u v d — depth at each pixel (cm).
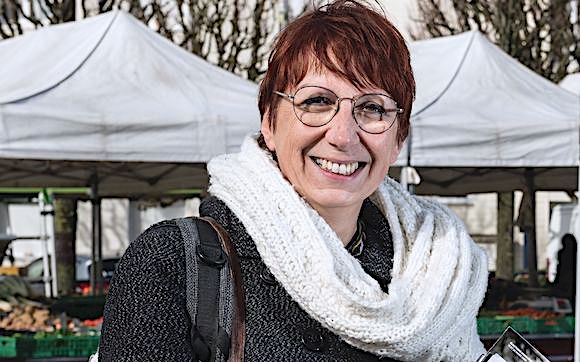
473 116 524
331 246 146
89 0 1150
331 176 145
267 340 138
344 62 142
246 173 149
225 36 1257
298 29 147
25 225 1428
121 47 527
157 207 1545
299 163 146
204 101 496
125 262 133
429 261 159
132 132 466
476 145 514
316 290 139
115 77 503
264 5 1173
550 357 591
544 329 605
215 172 155
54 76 489
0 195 968
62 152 455
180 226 138
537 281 948
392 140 149
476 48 611
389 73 146
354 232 159
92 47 524
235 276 136
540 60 1204
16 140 446
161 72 511
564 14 1195
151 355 126
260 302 141
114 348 129
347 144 142
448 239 163
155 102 483
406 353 148
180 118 471
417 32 1384
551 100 580
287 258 140
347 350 144
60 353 530
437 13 1323
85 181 942
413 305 151
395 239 162
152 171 884
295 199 144
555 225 1202
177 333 129
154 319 128
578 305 477
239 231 145
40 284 934
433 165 510
